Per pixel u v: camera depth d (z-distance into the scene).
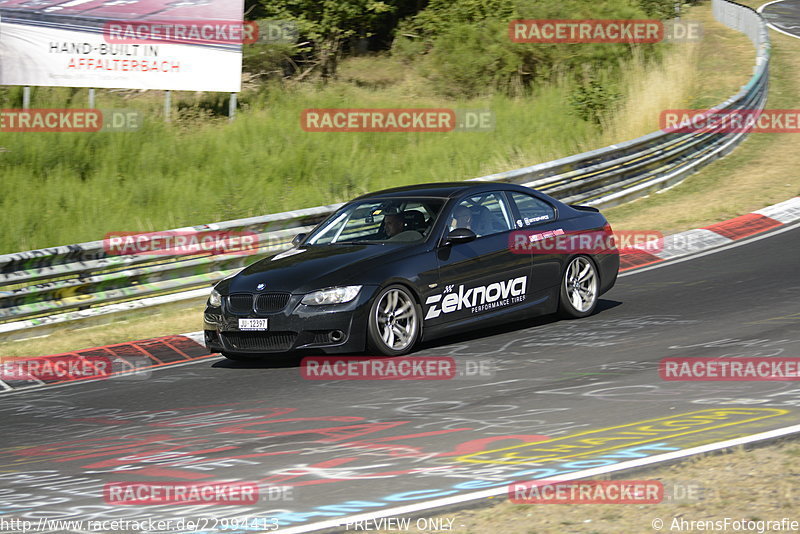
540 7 92.81
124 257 43.31
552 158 66.12
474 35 91.25
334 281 30.58
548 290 35.00
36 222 52.31
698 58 98.56
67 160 62.53
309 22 90.50
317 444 22.39
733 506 16.03
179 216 54.78
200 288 45.66
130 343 38.34
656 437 20.89
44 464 22.55
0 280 39.75
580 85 86.75
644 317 35.16
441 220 33.09
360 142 70.50
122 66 69.94
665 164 63.91
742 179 63.44
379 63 98.12
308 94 82.94
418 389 27.17
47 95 74.19
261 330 30.67
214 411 26.83
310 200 58.00
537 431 22.17
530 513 16.44
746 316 33.88
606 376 27.08
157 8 70.75
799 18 139.12
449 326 32.44
